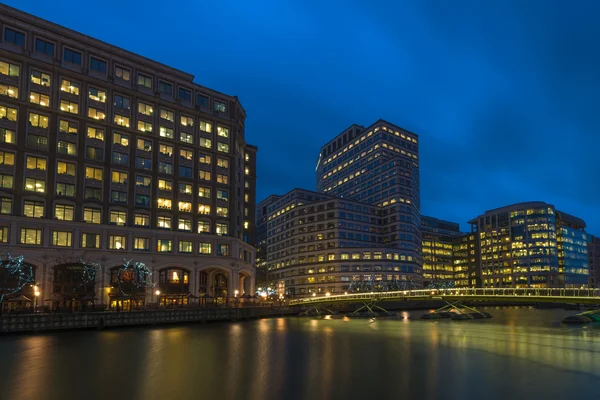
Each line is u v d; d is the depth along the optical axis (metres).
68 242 81.12
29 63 82.81
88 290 81.06
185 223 96.69
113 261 84.75
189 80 104.94
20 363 38.72
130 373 34.78
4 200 76.62
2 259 73.38
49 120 83.62
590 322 84.00
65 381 32.16
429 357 42.59
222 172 105.12
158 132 96.81
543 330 69.56
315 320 91.12
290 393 28.88
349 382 31.91
